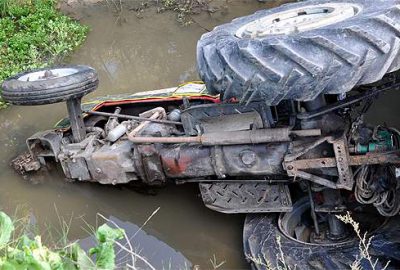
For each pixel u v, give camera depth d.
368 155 3.86
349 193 4.45
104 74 8.17
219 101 4.91
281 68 3.53
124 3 10.63
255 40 3.68
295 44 3.51
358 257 3.84
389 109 5.48
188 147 4.56
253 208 4.54
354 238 4.19
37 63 8.60
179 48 8.79
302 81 3.49
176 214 5.16
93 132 5.43
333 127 4.04
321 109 4.01
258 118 4.28
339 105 3.98
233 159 4.34
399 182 3.92
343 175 3.94
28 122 6.82
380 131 3.96
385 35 3.46
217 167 4.41
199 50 4.09
